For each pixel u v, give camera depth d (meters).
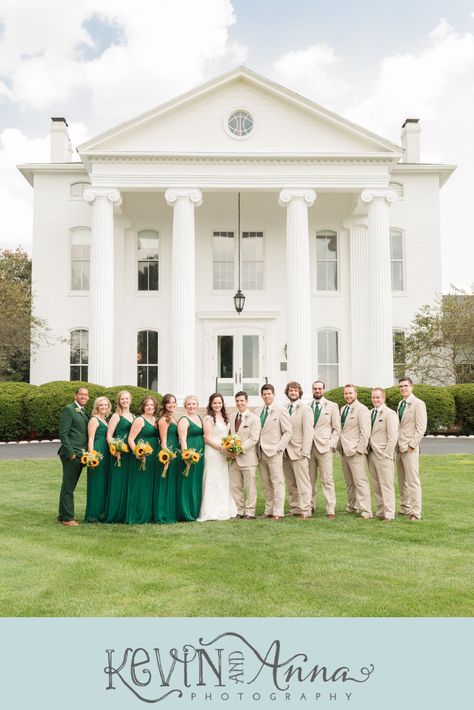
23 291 25.42
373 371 21.75
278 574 6.49
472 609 5.51
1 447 18.38
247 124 22.62
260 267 25.58
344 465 9.80
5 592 5.96
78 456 8.93
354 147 22.50
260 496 11.54
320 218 25.62
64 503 8.98
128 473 9.14
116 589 6.04
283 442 9.31
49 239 25.64
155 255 25.52
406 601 5.70
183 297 21.72
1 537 8.12
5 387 20.22
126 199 25.28
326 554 7.25
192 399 9.42
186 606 5.58
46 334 25.19
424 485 11.99
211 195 25.42
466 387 20.97
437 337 24.06
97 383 21.47
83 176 25.88
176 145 22.38
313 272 25.52
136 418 9.13
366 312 24.81
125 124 22.00
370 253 22.22
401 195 26.38
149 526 8.80
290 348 21.78
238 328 25.02
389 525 8.83
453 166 26.02
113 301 22.86
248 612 5.43
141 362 25.16
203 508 9.30
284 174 22.27
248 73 22.20
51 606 5.59
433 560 7.00
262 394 9.63
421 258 26.09
